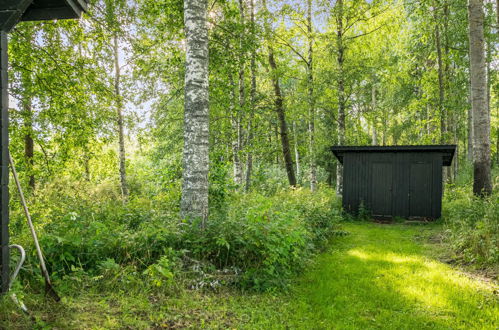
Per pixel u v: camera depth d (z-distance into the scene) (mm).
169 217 5258
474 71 9539
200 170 5484
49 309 3006
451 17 15383
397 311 3756
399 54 18531
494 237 5641
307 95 15289
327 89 15867
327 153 16328
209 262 4512
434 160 11312
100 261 3965
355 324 3451
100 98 8625
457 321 3475
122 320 3035
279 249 4598
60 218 5055
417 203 11352
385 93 23938
